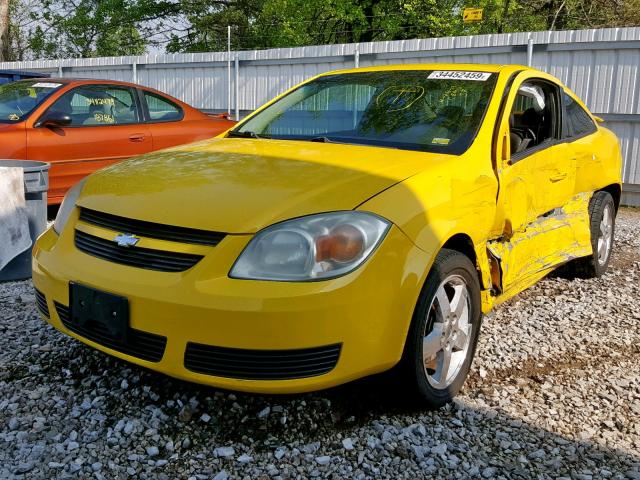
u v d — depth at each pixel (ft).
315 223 8.12
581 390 10.85
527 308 14.88
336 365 8.06
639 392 10.89
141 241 8.52
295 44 78.79
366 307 8.09
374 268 8.17
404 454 8.62
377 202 8.61
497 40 33.22
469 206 9.96
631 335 13.46
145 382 10.16
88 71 48.91
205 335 7.82
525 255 12.42
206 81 43.47
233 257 7.97
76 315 8.89
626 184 32.04
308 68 39.32
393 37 75.56
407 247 8.59
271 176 9.23
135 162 10.71
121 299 8.27
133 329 8.31
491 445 9.00
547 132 14.12
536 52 32.45
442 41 34.63
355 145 11.14
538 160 12.69
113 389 9.96
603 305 15.29
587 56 31.42
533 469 8.46
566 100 15.38
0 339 11.80
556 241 13.93
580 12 75.10
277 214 8.21
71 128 22.81
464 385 10.81
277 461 8.32
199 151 10.96
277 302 7.66
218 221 8.21
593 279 17.37
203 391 9.89
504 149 11.43
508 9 74.90
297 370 7.89
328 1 72.28
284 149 10.81
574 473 8.41
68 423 9.00
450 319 9.78
